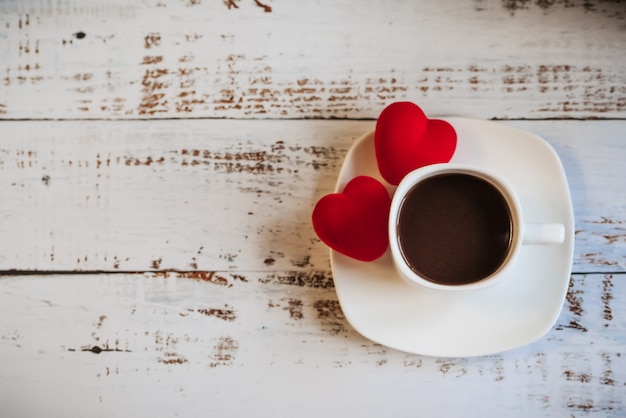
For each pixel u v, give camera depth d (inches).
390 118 24.2
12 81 26.7
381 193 24.5
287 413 26.2
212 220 26.4
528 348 26.2
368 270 24.8
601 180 26.3
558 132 26.4
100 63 26.6
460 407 26.2
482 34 26.5
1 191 26.6
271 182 26.4
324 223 24.1
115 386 26.4
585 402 26.1
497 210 23.7
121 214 26.5
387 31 26.5
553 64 26.5
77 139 26.6
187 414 26.3
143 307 26.4
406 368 26.2
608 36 26.5
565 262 24.7
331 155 26.4
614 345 26.2
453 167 23.1
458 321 24.8
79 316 26.4
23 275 26.5
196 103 26.5
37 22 26.6
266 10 26.6
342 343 26.2
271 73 26.5
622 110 26.4
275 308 26.2
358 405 26.2
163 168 26.5
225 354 26.3
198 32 26.6
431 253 23.9
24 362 26.4
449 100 26.5
